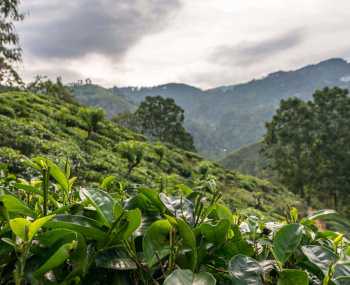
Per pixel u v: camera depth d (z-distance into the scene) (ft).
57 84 242.58
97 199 3.60
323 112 206.28
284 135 207.10
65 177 4.25
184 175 116.67
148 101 307.37
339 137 196.95
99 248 3.22
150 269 3.29
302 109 209.36
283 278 3.28
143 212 4.03
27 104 115.96
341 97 206.08
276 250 3.58
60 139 87.71
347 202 192.13
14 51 114.01
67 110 135.23
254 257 4.05
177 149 165.37
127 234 3.23
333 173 188.14
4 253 3.09
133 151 80.94
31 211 3.40
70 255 3.03
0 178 5.38
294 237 3.62
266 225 4.85
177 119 307.37
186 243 3.37
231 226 4.01
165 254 3.37
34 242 3.22
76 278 3.05
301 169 198.08
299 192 207.10
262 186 150.41
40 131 86.22
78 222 3.33
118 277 3.21
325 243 4.55
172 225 3.42
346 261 3.46
